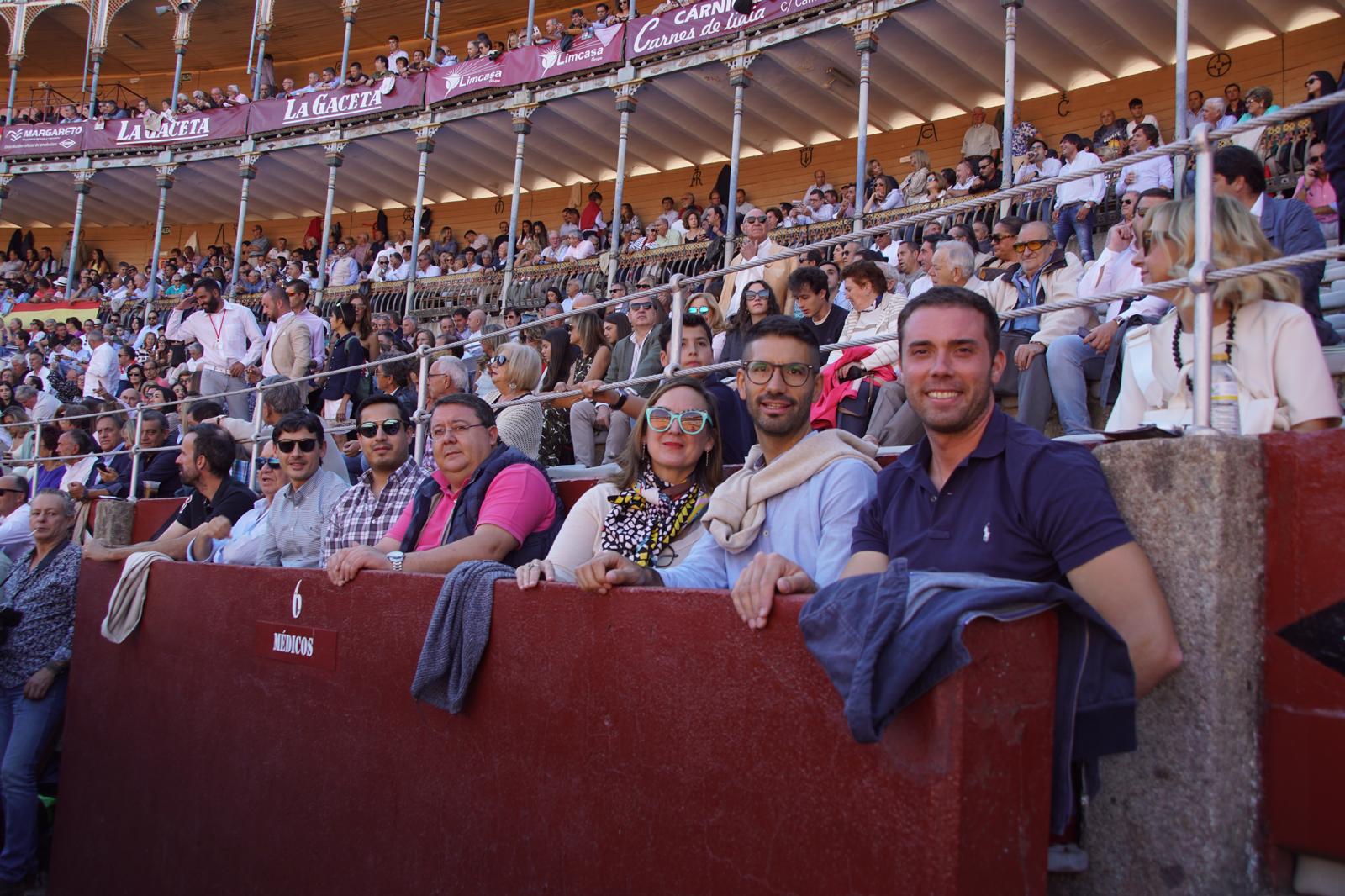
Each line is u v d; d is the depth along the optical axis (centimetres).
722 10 1709
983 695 215
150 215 2952
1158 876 240
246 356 1193
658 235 1908
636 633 295
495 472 468
